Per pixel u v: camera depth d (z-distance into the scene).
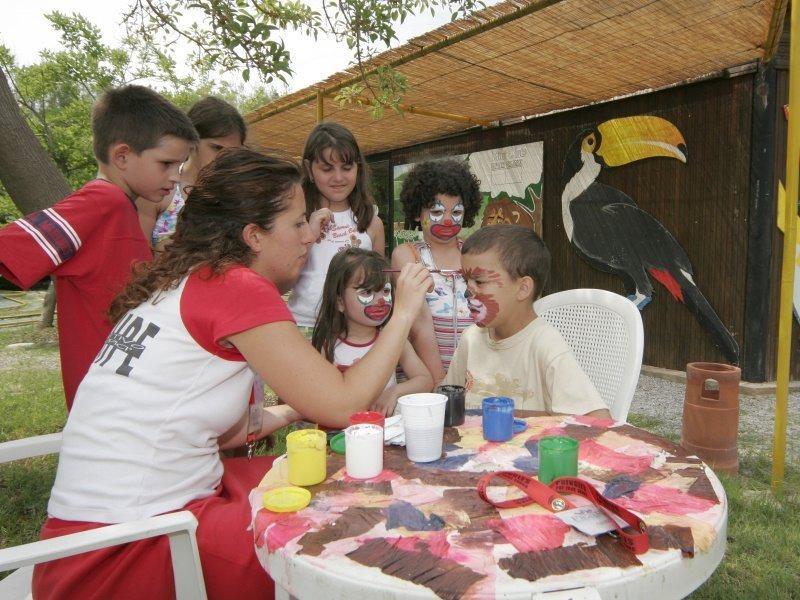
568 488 1.24
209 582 1.45
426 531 1.12
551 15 4.47
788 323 3.17
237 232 1.63
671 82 6.01
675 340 6.20
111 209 2.12
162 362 1.49
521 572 0.97
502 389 2.27
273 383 1.55
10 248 1.91
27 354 8.51
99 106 2.26
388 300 2.58
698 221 5.89
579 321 2.62
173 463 1.50
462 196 3.12
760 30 4.68
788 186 3.13
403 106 7.37
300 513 1.21
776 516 3.01
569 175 7.23
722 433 3.59
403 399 1.54
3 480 3.66
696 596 2.34
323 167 3.12
